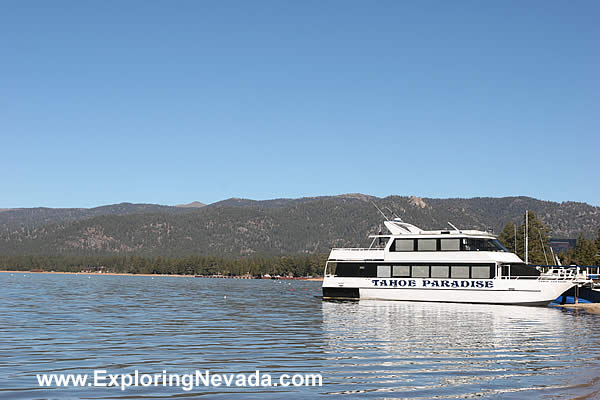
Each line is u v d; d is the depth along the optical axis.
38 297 78.25
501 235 136.12
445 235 61.91
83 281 182.38
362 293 65.00
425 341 32.94
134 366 24.73
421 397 19.48
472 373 23.47
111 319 45.97
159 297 84.50
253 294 100.25
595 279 69.50
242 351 28.98
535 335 36.53
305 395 19.72
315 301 75.56
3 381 21.45
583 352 29.55
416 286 62.59
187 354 27.95
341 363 25.62
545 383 21.69
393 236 64.12
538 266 69.69
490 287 59.62
